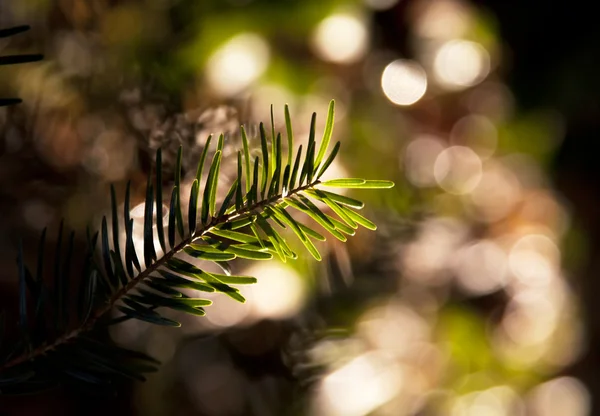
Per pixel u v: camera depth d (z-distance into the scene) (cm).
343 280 82
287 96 97
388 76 108
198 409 94
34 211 83
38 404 87
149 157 63
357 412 101
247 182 42
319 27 105
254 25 98
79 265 81
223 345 93
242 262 83
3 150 78
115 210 43
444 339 130
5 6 80
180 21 86
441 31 124
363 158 98
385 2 117
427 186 112
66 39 80
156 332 93
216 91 83
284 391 93
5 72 79
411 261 111
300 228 42
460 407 130
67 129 78
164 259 42
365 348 106
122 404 91
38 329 43
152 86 72
